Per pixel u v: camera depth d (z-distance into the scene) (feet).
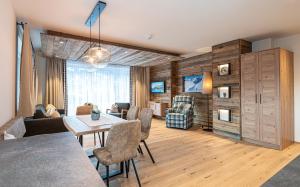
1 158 2.90
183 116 17.56
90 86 22.17
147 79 26.55
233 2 8.37
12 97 8.76
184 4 8.55
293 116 12.97
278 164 9.34
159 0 8.19
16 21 10.16
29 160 2.82
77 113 12.57
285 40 13.38
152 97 26.25
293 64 12.98
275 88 11.71
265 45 13.79
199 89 19.57
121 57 18.99
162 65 24.20
